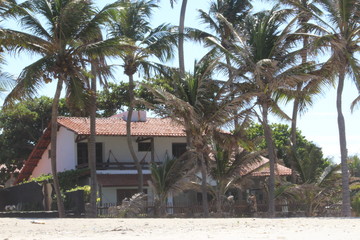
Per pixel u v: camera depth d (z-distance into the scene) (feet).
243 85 120.88
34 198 128.67
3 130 206.80
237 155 131.03
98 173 148.87
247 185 139.74
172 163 123.85
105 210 122.62
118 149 158.20
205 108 118.21
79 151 158.10
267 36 119.03
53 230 62.75
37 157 180.55
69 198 121.39
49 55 105.29
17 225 69.87
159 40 130.82
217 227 63.41
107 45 105.60
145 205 121.60
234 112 119.55
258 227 63.36
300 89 122.62
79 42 108.06
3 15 100.01
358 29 115.24
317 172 146.72
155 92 116.26
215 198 132.98
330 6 115.44
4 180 210.18
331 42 111.45
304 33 118.11
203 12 167.32
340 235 51.57
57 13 105.81
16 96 103.30
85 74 110.83
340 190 142.82
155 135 154.61
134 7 131.44
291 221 75.25
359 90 118.73
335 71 116.78
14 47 104.32
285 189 131.85
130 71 130.62
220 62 119.65
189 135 118.93
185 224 68.69
